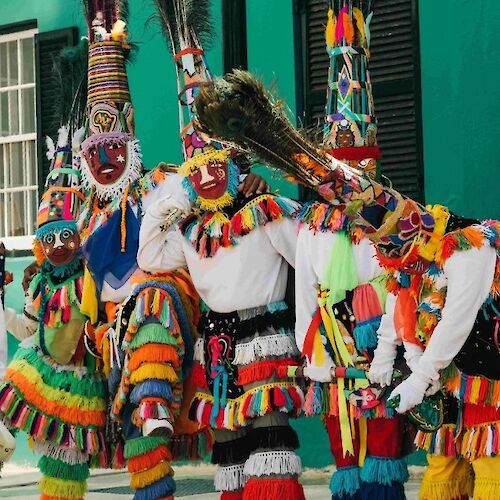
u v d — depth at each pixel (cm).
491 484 738
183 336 902
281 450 850
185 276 927
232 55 1309
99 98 990
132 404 901
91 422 973
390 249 725
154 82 1366
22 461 1466
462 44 1180
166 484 894
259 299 867
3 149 1577
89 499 1149
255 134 702
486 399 731
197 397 888
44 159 1484
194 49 995
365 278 826
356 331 821
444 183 1189
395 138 1221
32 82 1544
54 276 990
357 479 824
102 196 984
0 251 995
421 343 749
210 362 880
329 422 841
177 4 1000
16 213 1570
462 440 754
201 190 873
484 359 734
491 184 1162
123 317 908
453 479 796
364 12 917
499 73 1161
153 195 966
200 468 1341
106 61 997
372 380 793
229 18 1309
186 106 990
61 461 975
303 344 838
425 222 718
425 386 720
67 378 972
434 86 1195
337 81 899
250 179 882
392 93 1222
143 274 945
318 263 837
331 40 909
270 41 1295
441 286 727
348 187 703
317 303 840
